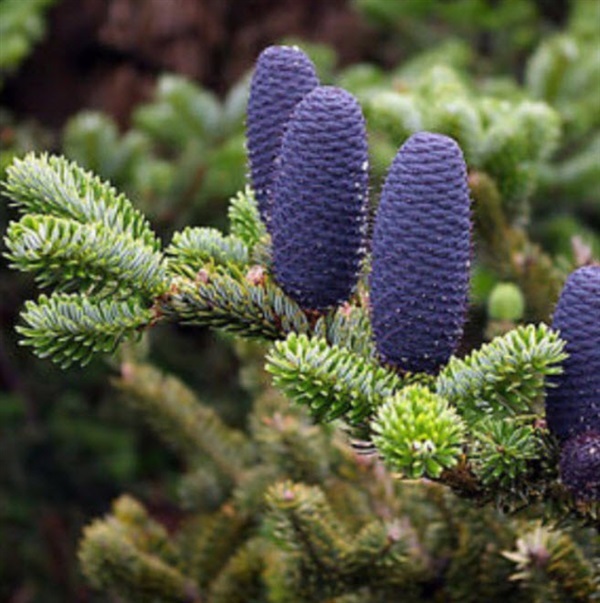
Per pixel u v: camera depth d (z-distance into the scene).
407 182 0.73
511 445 0.75
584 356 0.74
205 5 2.65
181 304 0.78
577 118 1.78
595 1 2.21
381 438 0.71
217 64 2.70
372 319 0.75
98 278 0.76
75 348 0.77
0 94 2.71
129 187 1.82
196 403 1.17
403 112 1.22
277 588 0.96
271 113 0.79
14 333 2.05
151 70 2.68
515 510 0.78
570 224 1.92
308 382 0.74
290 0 2.74
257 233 0.86
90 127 1.81
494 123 1.19
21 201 0.78
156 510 2.04
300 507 0.93
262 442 1.11
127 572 1.05
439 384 0.74
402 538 0.94
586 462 0.74
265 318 0.78
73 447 1.98
